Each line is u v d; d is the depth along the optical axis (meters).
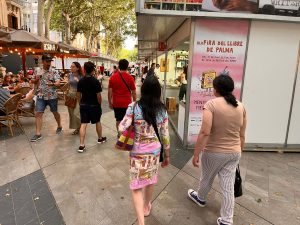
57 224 2.97
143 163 2.59
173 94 10.92
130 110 2.57
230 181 2.80
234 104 2.66
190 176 4.25
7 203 3.39
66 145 5.51
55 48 10.28
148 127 2.57
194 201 3.46
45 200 3.46
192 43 5.16
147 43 11.12
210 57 5.24
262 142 5.66
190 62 5.24
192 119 5.49
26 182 3.93
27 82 9.06
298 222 3.14
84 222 3.02
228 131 2.68
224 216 2.82
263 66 5.32
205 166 2.97
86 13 25.52
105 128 7.10
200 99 5.41
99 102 5.29
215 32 5.14
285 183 4.14
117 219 3.08
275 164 4.93
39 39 7.68
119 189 3.76
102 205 3.36
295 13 4.93
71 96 5.98
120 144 2.53
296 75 5.39
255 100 5.46
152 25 6.37
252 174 4.44
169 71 11.30
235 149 2.73
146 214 3.14
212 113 2.65
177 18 5.33
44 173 4.22
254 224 3.07
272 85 5.41
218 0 4.80
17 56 18.08
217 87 2.71
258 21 5.12
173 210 3.29
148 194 3.03
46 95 5.78
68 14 20.47
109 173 4.26
